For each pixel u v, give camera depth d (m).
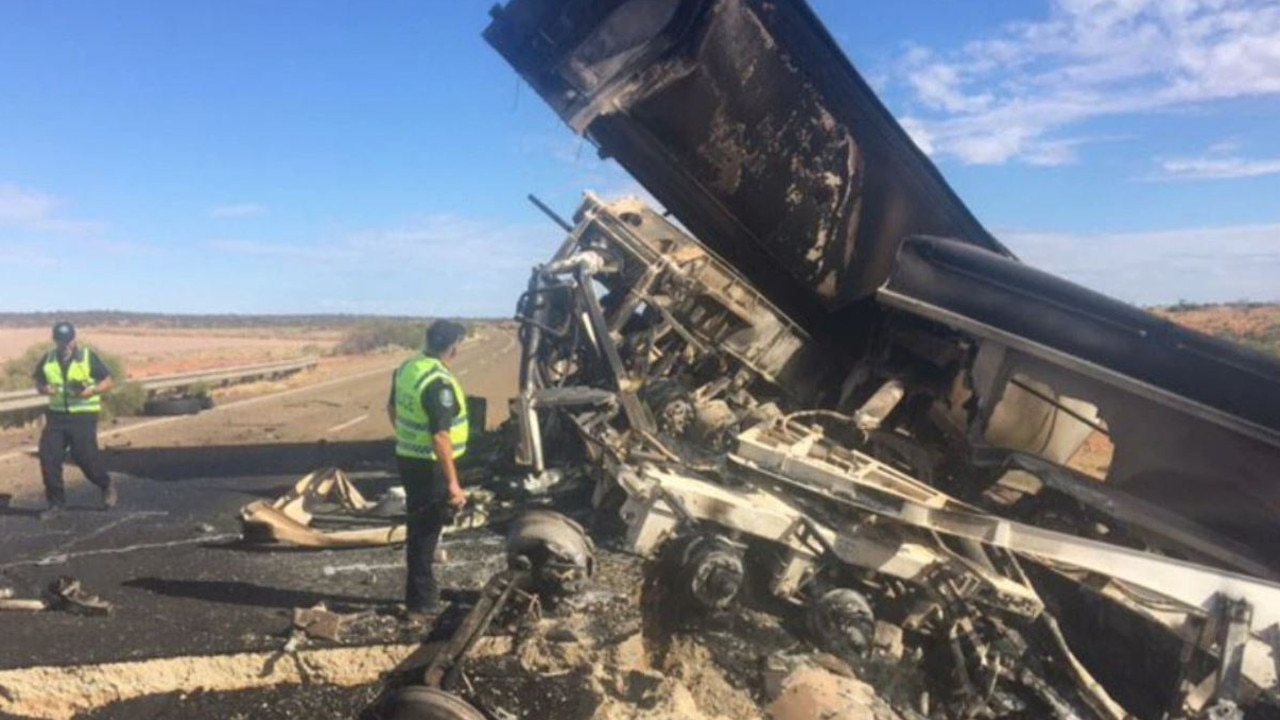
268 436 14.40
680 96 7.92
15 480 9.80
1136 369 6.23
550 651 4.80
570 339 8.58
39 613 5.29
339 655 4.77
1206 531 5.98
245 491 9.45
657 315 8.70
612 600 5.33
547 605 5.14
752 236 8.80
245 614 5.31
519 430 7.80
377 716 4.05
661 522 5.61
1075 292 6.61
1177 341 6.09
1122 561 5.22
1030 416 7.39
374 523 7.46
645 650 5.19
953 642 5.53
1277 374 5.69
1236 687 4.99
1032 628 6.06
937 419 8.29
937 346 8.02
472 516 7.14
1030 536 5.23
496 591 4.59
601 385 8.32
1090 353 6.45
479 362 38.72
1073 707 5.72
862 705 4.86
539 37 7.89
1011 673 5.75
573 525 5.22
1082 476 6.55
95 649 4.75
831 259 8.73
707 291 8.77
